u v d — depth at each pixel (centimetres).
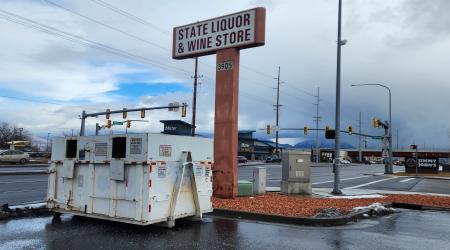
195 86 4884
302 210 1183
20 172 3088
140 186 908
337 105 1992
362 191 2125
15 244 784
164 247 780
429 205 1449
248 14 1552
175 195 962
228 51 1585
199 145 1043
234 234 908
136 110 4003
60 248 760
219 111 1565
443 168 6022
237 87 1575
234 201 1381
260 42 1524
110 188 950
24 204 1250
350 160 12088
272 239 866
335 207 1274
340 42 2023
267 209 1188
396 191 2250
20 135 11581
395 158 14150
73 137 1036
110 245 788
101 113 4216
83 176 1002
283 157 1775
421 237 917
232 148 1513
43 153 7381
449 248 812
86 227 953
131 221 913
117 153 952
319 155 11681
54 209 1039
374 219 1170
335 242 849
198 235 891
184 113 3894
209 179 1074
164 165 941
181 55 1730
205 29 1659
